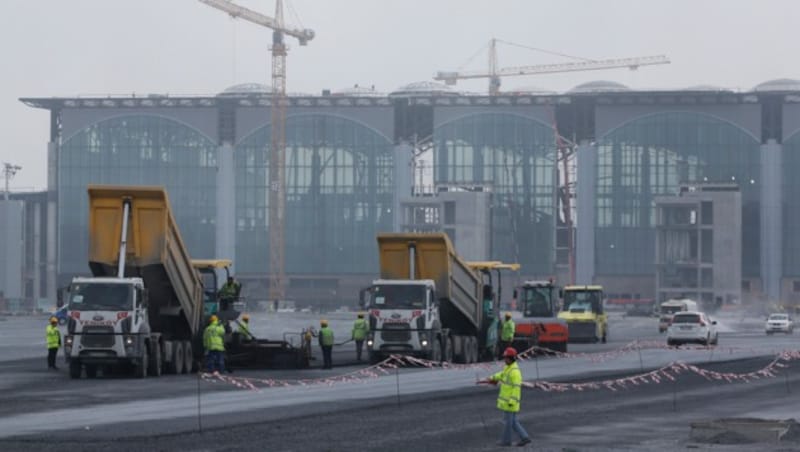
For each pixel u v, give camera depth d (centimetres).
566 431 7569
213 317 12569
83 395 10062
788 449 6744
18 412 8644
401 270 14600
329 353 13850
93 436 7181
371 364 14262
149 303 12369
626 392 10756
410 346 13900
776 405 9481
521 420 8231
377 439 7100
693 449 6731
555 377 12669
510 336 16525
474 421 8138
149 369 12131
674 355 17812
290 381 11800
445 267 14525
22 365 14512
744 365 15050
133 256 12050
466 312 15062
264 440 7025
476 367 14238
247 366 13750
